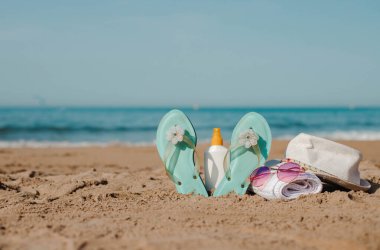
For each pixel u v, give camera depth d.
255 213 1.50
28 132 7.41
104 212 1.55
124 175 2.25
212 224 1.40
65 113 17.20
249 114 1.75
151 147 4.89
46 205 1.65
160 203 1.65
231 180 1.72
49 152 4.21
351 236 1.30
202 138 6.73
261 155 1.72
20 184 2.07
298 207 1.55
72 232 1.33
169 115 1.75
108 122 10.79
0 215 1.53
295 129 8.65
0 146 5.30
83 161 3.45
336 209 1.52
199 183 1.73
